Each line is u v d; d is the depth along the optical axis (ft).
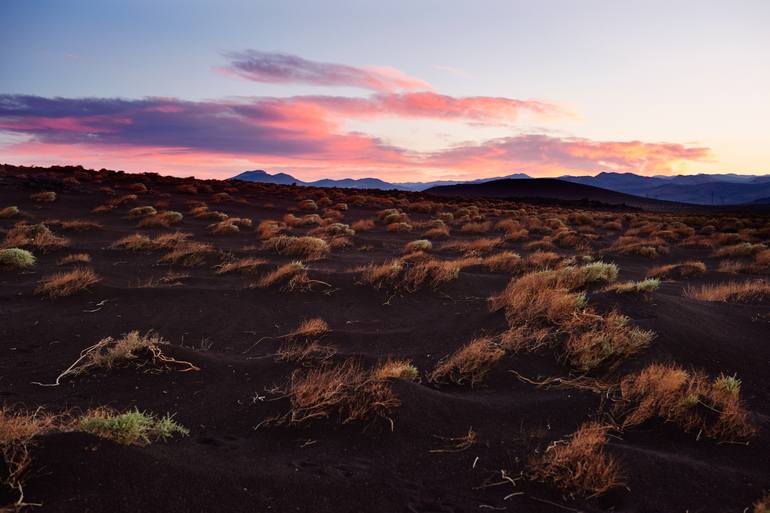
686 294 39.93
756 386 21.01
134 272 41.57
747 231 92.68
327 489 12.48
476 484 13.28
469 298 35.55
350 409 16.78
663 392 17.88
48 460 11.52
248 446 14.93
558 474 13.47
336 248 61.82
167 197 111.65
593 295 30.30
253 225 83.15
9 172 121.29
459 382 20.79
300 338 26.99
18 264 40.06
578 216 114.32
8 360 22.47
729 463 14.52
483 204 176.04
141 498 11.03
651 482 13.30
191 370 21.16
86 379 20.33
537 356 22.89
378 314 32.27
